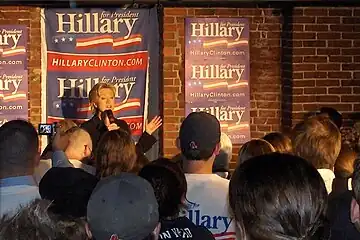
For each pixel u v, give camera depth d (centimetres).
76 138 600
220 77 961
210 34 954
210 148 447
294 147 530
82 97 957
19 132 415
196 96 961
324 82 951
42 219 217
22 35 939
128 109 965
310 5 941
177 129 962
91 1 940
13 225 214
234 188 237
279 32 963
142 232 273
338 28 945
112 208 271
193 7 951
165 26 947
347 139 635
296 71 948
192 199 438
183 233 373
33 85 949
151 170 385
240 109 966
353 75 952
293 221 227
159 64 965
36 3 938
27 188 410
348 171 487
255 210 229
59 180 402
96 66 956
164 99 955
